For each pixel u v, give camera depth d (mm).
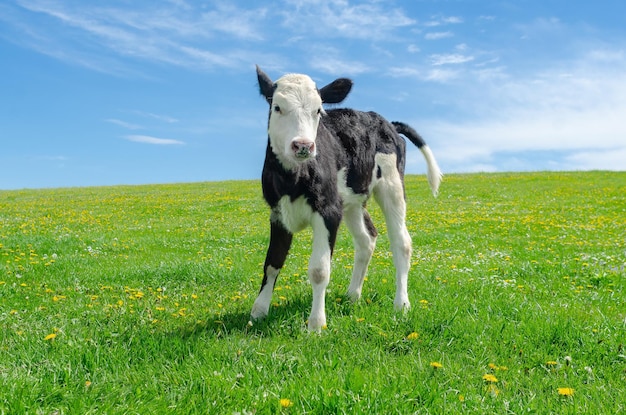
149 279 8680
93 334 5250
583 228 17078
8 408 3420
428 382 4082
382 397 3682
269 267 6160
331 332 5371
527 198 27656
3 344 5055
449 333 5406
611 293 7828
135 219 20891
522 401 3945
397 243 6977
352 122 6770
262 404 3609
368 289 7484
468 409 3721
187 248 12984
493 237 15180
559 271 9344
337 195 5984
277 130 5629
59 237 13320
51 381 3967
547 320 5867
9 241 12258
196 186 40906
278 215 5996
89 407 3553
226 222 19562
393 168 7176
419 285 7828
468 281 8188
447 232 16422
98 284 8266
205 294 7684
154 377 4094
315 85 5918
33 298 7285
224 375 4098
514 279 8812
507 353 5070
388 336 5250
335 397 3570
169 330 5516
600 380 4492
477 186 33688
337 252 12320
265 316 6020
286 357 4535
